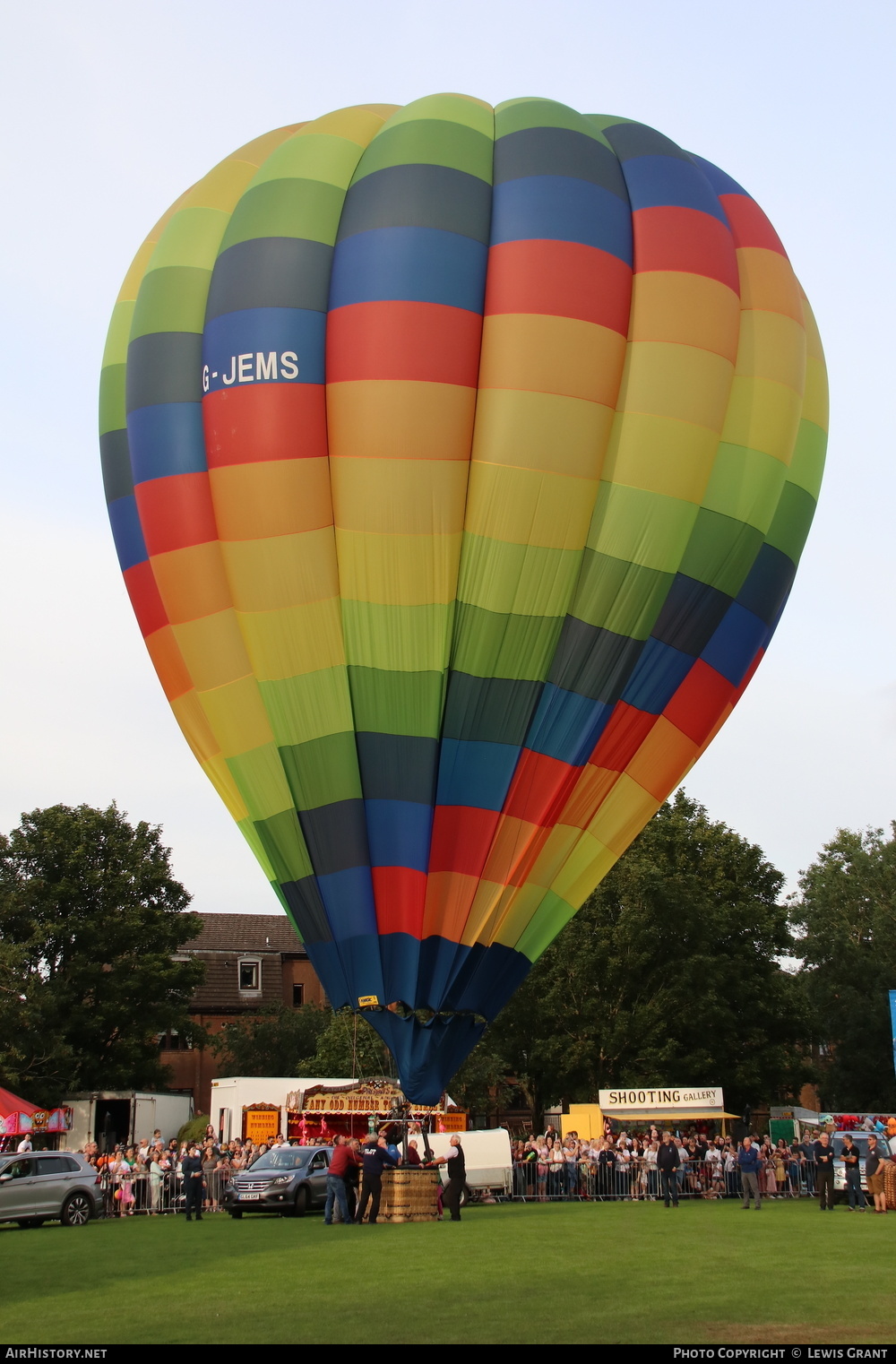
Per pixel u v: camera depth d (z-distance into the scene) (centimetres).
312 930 2034
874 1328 962
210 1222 2303
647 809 2156
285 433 1997
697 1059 4534
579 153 2144
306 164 2172
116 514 2302
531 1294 1141
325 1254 1528
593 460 1995
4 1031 4238
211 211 2256
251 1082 3869
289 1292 1173
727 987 4759
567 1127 3884
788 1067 4825
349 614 2000
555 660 2014
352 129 2255
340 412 1988
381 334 1970
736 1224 2014
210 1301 1128
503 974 2038
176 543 2114
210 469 2077
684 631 2117
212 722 2127
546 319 1981
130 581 2280
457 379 1962
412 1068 1964
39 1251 1708
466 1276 1274
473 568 1973
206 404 2086
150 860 4938
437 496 1952
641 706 2108
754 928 4962
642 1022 4597
